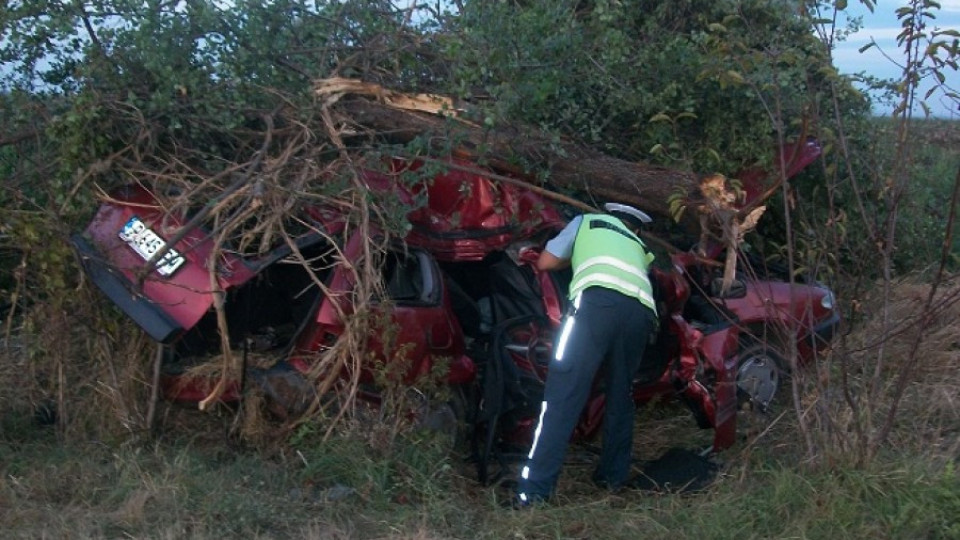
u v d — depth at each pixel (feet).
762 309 21.36
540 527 15.88
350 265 17.28
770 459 18.30
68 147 18.31
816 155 21.74
